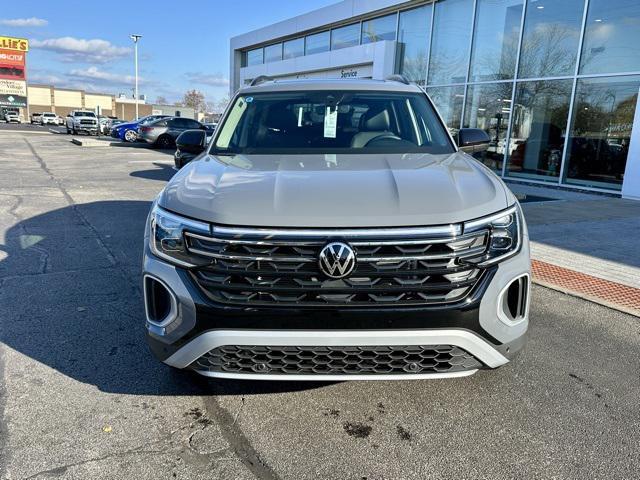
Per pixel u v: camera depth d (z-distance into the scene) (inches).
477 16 593.0
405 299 87.1
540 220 319.3
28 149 822.5
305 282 86.6
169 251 93.0
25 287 174.4
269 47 1104.8
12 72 3053.6
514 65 554.9
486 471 87.6
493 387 114.8
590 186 486.3
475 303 88.4
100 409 103.7
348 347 87.1
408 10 693.9
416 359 89.6
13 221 281.0
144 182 454.9
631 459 90.8
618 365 126.8
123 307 157.8
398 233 86.1
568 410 106.2
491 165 595.5
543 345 137.6
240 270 87.4
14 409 102.8
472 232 89.0
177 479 84.3
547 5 515.2
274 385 114.0
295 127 141.4
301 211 88.3
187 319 90.4
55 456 89.2
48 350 128.4
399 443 94.8
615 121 460.8
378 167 109.9
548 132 526.6
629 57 446.9
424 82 677.3
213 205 91.7
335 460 89.8
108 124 1582.2
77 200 353.1
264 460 89.6
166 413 102.9
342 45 849.5
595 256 231.9
